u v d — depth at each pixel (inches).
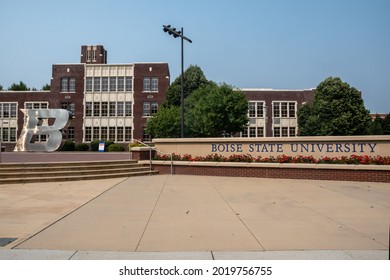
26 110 1143.0
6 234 244.2
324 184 522.3
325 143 606.9
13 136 1946.4
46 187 474.0
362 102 1637.6
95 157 871.1
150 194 424.5
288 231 254.5
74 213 314.7
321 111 1647.4
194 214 312.7
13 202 365.1
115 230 257.0
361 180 557.0
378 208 339.9
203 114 1462.8
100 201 375.2
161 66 1913.1
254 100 1977.1
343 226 269.1
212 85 1603.1
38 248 213.9
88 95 1926.7
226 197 404.8
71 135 1907.0
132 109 1900.8
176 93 1819.6
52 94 1935.3
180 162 666.8
